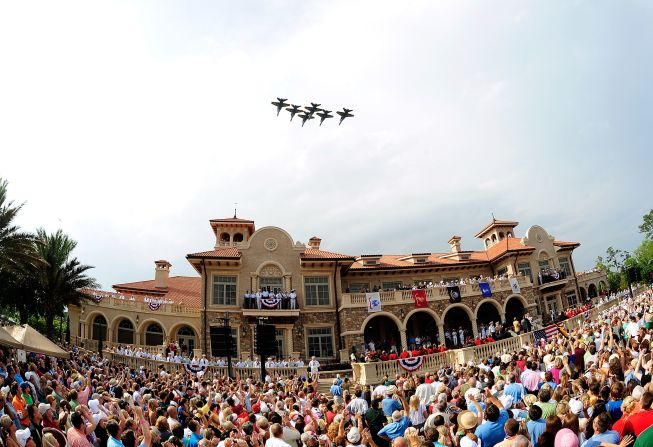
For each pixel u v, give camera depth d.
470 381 14.05
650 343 14.57
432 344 41.25
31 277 34.19
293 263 42.50
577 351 16.80
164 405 13.62
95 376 21.16
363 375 30.19
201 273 40.81
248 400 15.94
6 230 29.22
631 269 41.84
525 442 7.23
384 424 12.72
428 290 42.28
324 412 13.62
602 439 7.35
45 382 15.27
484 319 45.66
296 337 40.12
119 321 41.84
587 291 57.75
